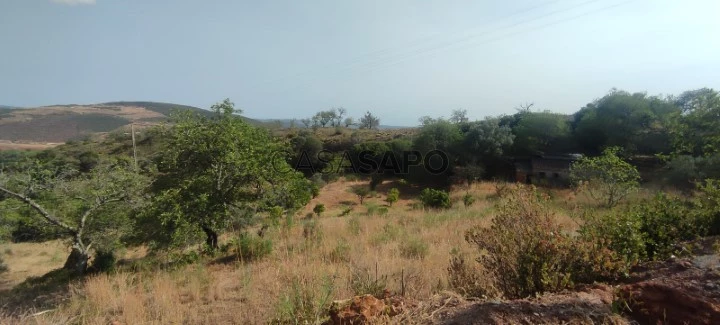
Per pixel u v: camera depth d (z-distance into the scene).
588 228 3.76
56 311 4.62
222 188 9.71
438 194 18.53
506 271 3.07
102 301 4.91
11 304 6.30
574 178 13.69
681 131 7.00
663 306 2.16
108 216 9.86
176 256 8.58
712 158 10.09
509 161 28.83
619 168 12.05
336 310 2.90
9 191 8.77
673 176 16.08
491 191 21.66
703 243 3.41
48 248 17.14
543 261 2.93
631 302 2.27
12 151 35.22
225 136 9.63
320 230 9.05
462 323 2.31
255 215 10.16
